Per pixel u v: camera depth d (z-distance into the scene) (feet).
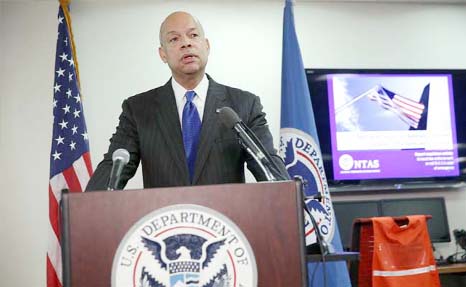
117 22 13.64
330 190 13.74
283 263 3.79
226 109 5.17
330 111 13.97
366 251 9.94
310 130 12.26
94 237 3.74
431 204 13.71
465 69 14.74
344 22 14.57
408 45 14.78
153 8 13.82
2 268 12.57
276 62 14.07
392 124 14.20
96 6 13.64
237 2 14.19
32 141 13.00
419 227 9.93
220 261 3.74
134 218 3.76
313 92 13.94
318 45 14.37
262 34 14.14
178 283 3.70
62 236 3.75
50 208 11.57
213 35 13.94
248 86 13.87
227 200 3.82
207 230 3.77
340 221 13.14
